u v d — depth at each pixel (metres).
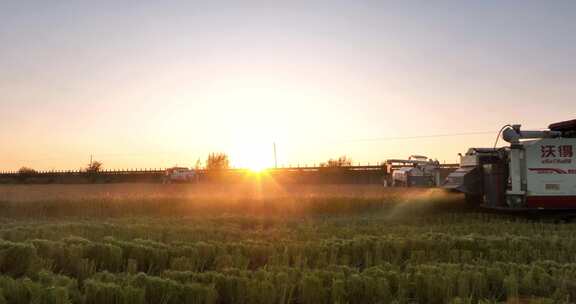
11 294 6.94
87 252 9.80
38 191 32.53
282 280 7.72
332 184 47.69
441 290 7.40
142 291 6.99
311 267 9.41
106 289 7.00
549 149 17.83
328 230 14.22
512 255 10.44
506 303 7.20
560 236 13.16
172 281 7.43
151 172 65.81
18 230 13.23
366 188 35.72
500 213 19.56
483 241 11.58
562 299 7.36
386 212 22.09
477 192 19.92
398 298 7.41
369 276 7.86
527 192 17.81
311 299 7.30
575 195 17.64
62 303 6.65
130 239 12.34
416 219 18.62
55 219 19.77
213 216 20.00
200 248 10.34
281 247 10.60
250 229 16.45
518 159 18.05
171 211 22.70
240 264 9.40
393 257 10.22
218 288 7.68
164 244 11.07
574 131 18.56
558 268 9.09
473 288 7.61
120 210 22.41
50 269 8.83
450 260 10.05
